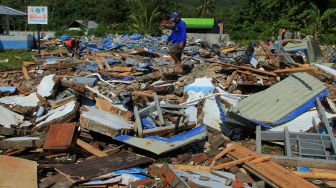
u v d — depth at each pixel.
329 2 34.41
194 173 5.79
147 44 23.12
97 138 7.37
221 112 8.05
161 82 10.52
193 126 7.89
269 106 8.35
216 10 67.00
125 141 6.92
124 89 9.92
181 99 9.44
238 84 9.87
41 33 33.97
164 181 5.27
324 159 6.26
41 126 7.73
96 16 59.31
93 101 9.12
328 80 10.56
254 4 44.50
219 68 11.55
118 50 19.86
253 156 6.23
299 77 9.28
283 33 17.05
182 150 7.02
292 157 6.29
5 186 5.02
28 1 56.22
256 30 39.06
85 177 5.51
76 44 17.83
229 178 5.67
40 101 9.11
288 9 36.81
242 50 17.36
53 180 5.50
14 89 10.13
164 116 8.32
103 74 11.49
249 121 7.54
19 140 6.64
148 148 6.54
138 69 12.05
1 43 21.83
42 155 6.44
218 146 7.06
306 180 5.63
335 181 5.78
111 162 6.11
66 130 7.00
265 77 10.40
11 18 45.72
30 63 14.09
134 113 8.04
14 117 8.38
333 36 29.20
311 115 7.92
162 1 51.00
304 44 14.03
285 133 7.19
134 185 5.39
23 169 5.60
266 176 5.54
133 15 43.91
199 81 10.16
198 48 19.97
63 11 58.62
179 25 12.13
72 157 6.44
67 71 12.52
